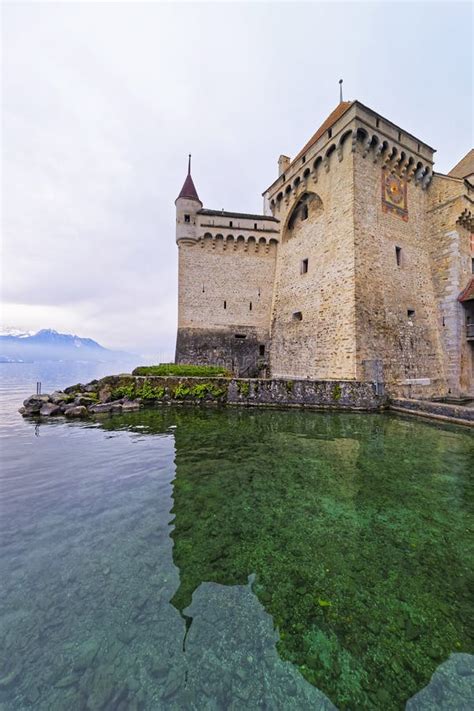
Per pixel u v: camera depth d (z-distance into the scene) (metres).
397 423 12.02
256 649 2.72
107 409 14.55
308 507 5.46
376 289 16.38
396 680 2.46
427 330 17.97
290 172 21.67
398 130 17.47
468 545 4.39
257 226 23.81
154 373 18.59
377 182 17.09
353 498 5.81
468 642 2.83
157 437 10.02
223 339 23.33
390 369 16.00
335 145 17.19
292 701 2.31
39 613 3.09
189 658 2.63
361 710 2.24
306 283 19.97
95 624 2.97
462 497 5.87
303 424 11.82
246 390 15.92
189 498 5.76
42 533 4.57
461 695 2.36
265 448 8.81
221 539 4.47
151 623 2.98
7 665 2.56
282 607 3.21
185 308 23.03
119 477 6.73
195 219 23.38
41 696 2.32
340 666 2.58
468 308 18.12
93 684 2.41
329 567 3.88
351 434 10.35
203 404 16.16
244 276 23.98
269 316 24.19
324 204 18.33
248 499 5.74
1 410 15.61
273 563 3.94
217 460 7.82
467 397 17.67
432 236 19.14
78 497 5.77
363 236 16.25
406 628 2.97
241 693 2.36
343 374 16.02
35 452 8.47
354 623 3.01
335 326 16.86
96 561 3.93
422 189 19.23
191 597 3.33
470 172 19.84
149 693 2.35
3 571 3.71
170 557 4.04
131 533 4.59
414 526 4.87
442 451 8.55
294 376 20.44
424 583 3.61
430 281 18.88
